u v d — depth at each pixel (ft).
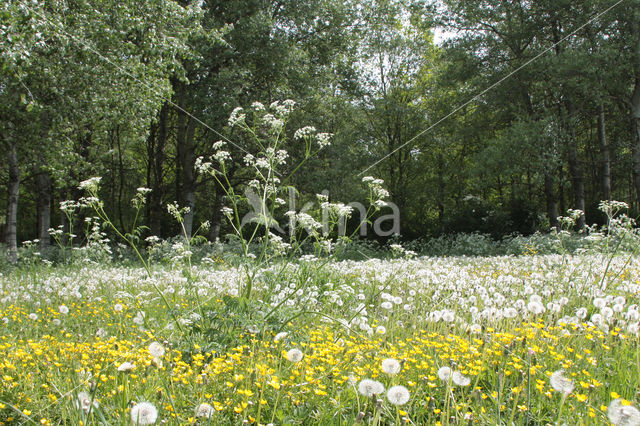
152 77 49.57
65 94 45.39
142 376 10.98
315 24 82.69
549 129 72.79
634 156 74.08
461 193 113.39
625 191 120.06
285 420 9.24
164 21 49.11
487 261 40.37
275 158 19.84
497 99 80.79
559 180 73.61
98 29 43.32
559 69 68.08
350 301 19.39
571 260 32.60
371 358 12.62
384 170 115.65
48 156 48.93
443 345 13.47
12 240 51.98
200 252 60.44
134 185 119.03
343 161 86.38
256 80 74.49
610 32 73.05
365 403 9.78
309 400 10.16
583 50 68.95
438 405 10.34
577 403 9.62
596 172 106.32
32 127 47.19
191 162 79.77
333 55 86.28
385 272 28.27
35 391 10.53
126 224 120.06
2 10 34.65
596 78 68.44
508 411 9.65
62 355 13.01
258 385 9.82
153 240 21.58
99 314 21.25
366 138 109.29
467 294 22.57
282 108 20.15
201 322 15.71
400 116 109.09
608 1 67.62
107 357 12.34
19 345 14.75
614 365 12.05
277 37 71.67
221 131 69.26
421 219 115.85
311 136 20.06
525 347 12.40
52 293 26.71
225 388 10.55
